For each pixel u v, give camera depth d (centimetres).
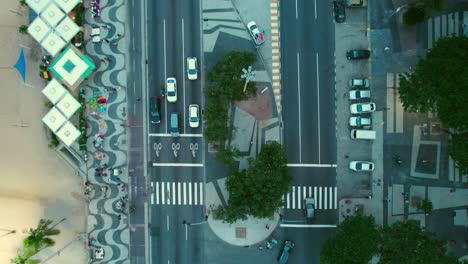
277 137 6062
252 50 6041
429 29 5997
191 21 6038
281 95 6044
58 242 6106
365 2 5984
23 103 6116
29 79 6097
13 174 6131
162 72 6050
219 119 5550
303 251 6059
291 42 6034
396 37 6016
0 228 6106
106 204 6078
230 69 5516
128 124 6069
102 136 6047
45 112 6116
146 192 6078
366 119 5916
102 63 6044
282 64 6041
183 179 6059
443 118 5278
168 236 6081
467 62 5138
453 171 6034
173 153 6059
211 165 6059
